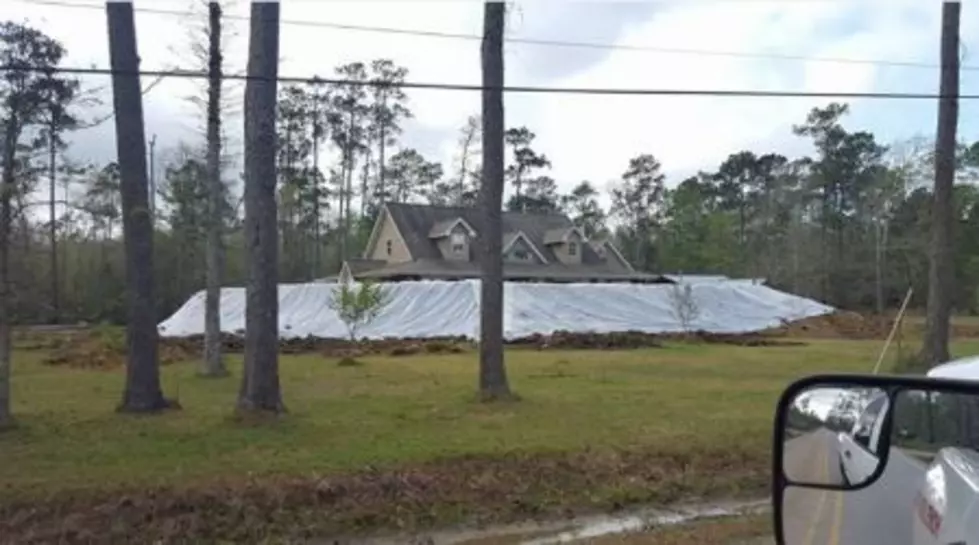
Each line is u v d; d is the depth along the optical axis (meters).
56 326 30.98
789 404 2.22
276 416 9.92
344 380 14.80
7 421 9.41
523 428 9.49
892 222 41.97
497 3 11.49
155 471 7.24
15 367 17.67
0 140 12.22
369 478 7.03
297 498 6.57
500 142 11.88
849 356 19.42
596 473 7.57
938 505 1.67
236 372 16.28
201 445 8.41
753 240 56.62
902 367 13.70
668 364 17.80
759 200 60.00
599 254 44.62
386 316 27.00
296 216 49.75
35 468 7.38
